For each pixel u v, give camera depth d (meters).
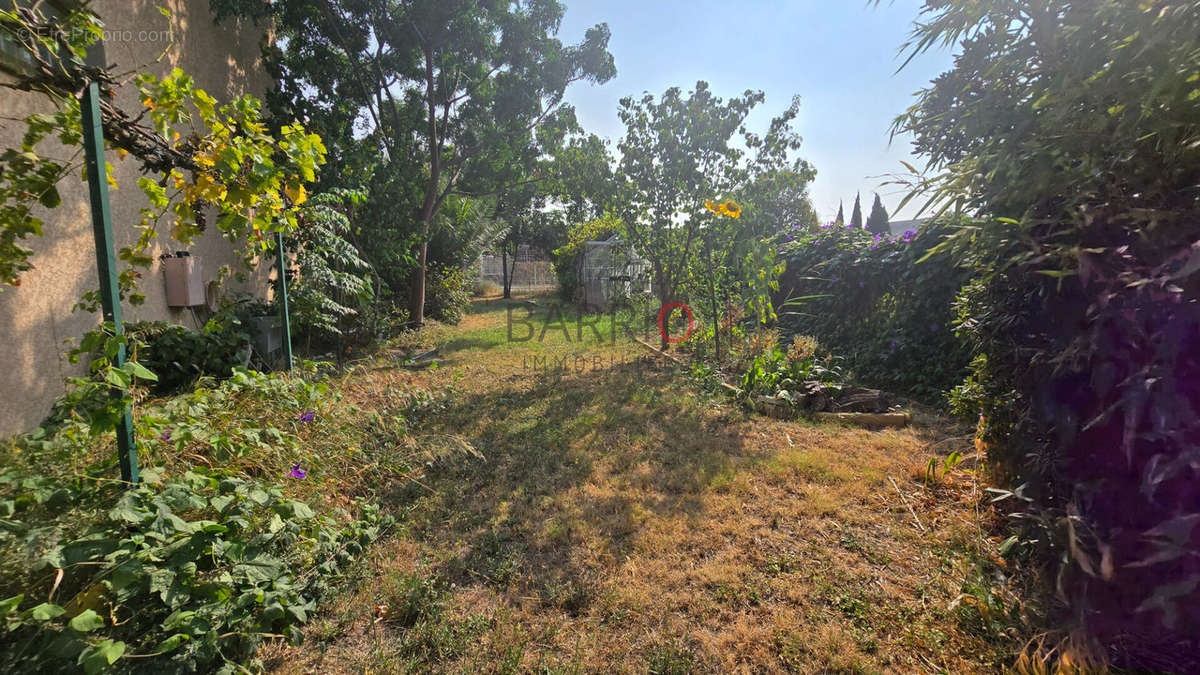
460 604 2.13
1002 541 2.43
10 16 1.89
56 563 1.50
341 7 8.52
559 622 2.04
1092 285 1.63
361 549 2.48
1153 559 1.39
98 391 1.98
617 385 5.70
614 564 2.41
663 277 8.12
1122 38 1.38
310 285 6.00
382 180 8.63
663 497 3.07
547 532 2.67
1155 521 1.51
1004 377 2.28
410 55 9.27
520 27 9.70
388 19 8.81
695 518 2.81
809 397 4.84
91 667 1.33
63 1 3.52
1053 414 1.84
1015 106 1.73
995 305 2.23
